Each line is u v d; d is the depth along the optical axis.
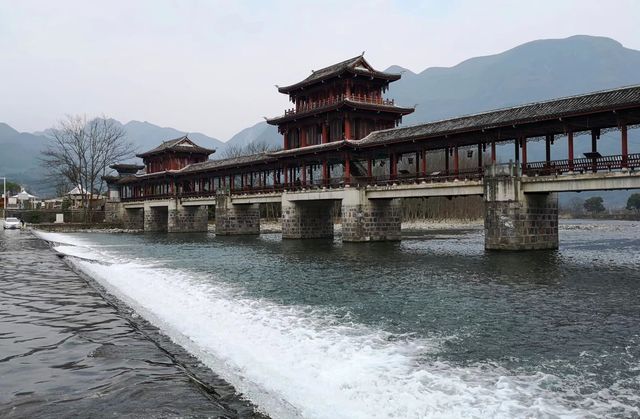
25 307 17.12
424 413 9.65
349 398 10.36
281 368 12.28
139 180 111.94
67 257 40.81
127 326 14.25
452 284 26.53
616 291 23.45
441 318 18.70
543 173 40.69
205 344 14.37
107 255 47.28
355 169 68.25
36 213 123.44
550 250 43.22
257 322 17.86
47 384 9.12
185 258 43.75
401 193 52.69
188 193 96.81
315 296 23.61
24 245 48.91
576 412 9.77
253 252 48.94
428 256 41.12
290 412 9.36
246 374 11.62
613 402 10.34
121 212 117.44
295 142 78.50
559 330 16.64
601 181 36.84
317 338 15.63
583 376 12.05
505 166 41.69
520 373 12.34
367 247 51.69
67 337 12.82
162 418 7.61
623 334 15.96
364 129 69.00
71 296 19.47
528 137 45.28
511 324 17.62
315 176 127.88
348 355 13.68
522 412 9.75
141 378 9.49
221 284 27.59
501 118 44.03
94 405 8.09
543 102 42.91
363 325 17.61
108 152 145.62
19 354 11.16
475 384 11.48
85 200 141.88
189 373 10.55
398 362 13.13
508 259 36.94
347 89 69.00
